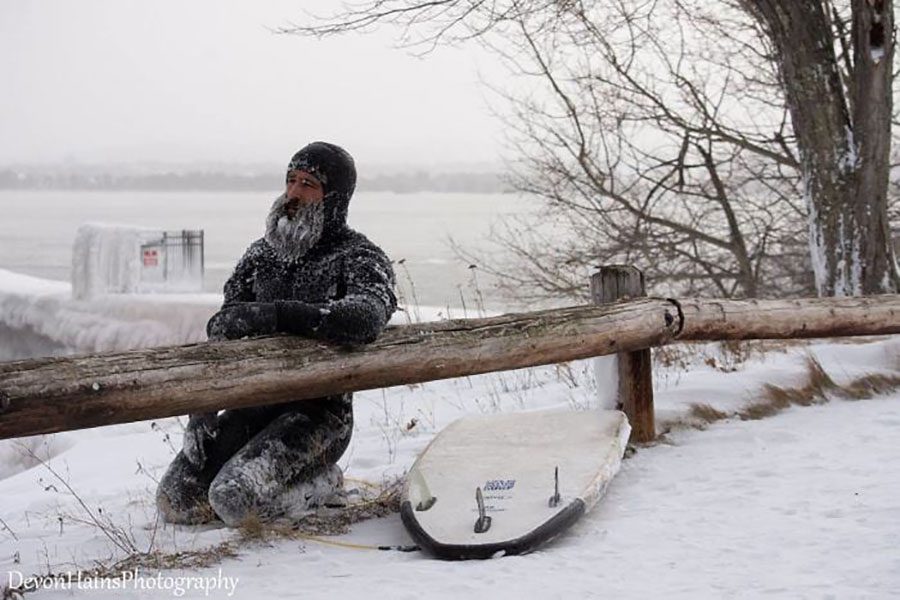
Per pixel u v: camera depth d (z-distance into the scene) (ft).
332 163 19.02
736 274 58.08
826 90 41.32
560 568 15.80
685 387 28.45
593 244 58.95
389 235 215.72
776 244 58.18
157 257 86.58
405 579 15.43
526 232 59.21
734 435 24.12
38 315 86.38
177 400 15.94
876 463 20.97
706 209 58.90
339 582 15.43
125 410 15.38
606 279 23.75
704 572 15.21
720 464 21.71
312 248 19.12
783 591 14.14
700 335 24.54
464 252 63.57
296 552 17.21
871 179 40.73
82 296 84.99
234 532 18.12
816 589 14.12
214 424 19.15
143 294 83.56
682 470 21.42
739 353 34.24
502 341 20.36
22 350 87.40
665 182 58.70
